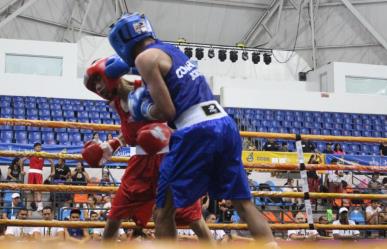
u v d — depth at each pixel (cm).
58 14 1698
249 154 1134
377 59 1780
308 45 1834
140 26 258
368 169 479
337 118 1608
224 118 247
